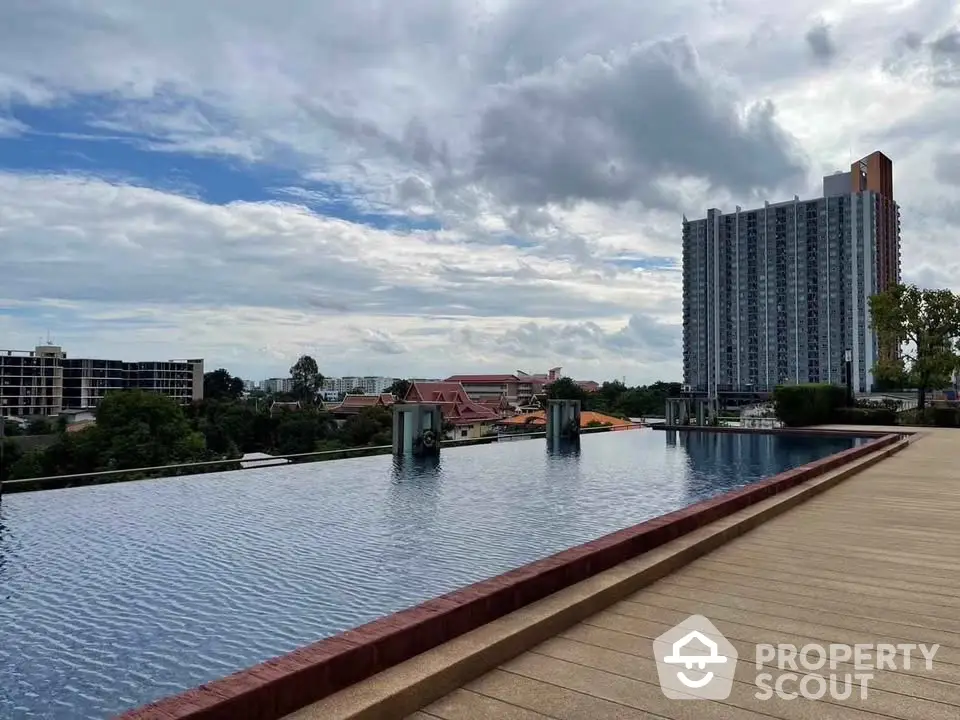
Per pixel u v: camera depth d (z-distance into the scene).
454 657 2.13
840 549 4.11
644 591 3.19
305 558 6.59
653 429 24.59
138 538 7.46
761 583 3.33
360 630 2.11
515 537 7.50
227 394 98.31
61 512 9.01
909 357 25.97
